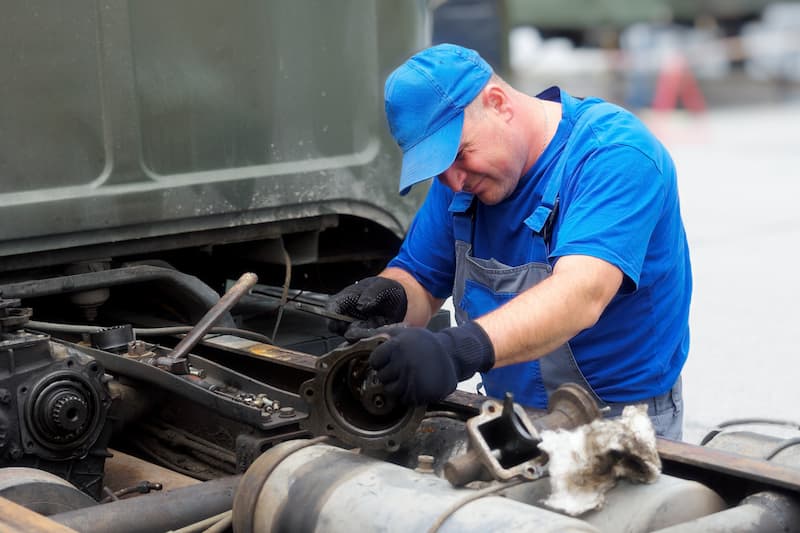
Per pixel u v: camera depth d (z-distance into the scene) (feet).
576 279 7.99
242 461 8.23
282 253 11.48
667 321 9.32
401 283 10.11
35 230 9.71
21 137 9.63
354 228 12.67
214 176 10.69
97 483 8.55
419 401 7.18
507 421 6.91
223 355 9.84
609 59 64.85
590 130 8.77
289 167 11.16
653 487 7.04
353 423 7.57
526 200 9.09
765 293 23.31
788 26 71.36
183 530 7.54
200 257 12.24
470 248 9.51
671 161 9.20
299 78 11.16
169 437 9.61
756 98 70.33
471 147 8.55
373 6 11.57
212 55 10.60
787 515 7.02
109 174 10.09
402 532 6.61
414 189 12.03
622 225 8.30
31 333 8.78
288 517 7.10
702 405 16.60
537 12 59.93
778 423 9.55
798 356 18.95
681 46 69.26
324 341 11.53
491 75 8.69
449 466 6.83
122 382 9.42
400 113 8.44
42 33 9.66
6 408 8.04
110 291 11.43
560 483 6.89
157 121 10.33
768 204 34.06
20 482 7.57
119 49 10.04
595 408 7.29
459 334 7.48
